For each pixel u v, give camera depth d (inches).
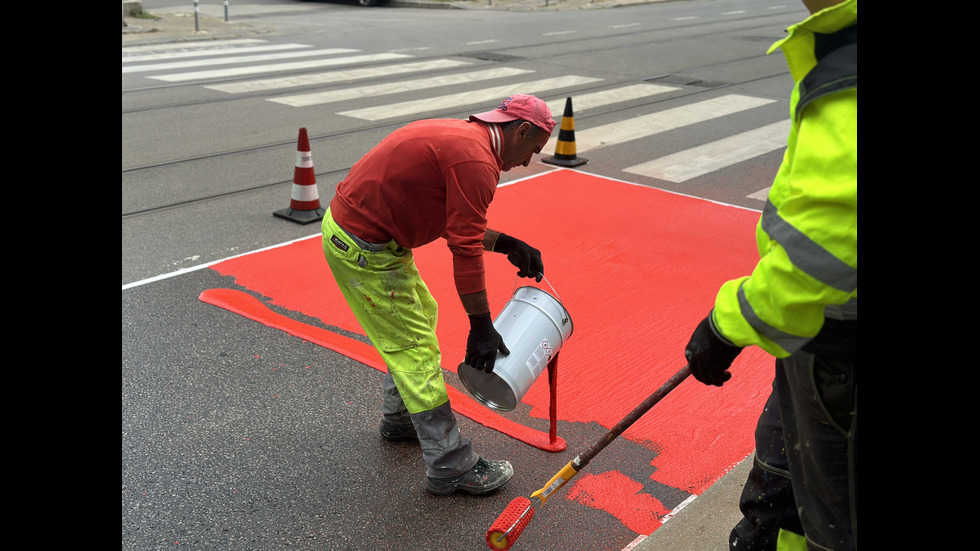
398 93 467.5
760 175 323.0
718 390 166.1
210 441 146.0
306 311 200.1
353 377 169.8
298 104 436.5
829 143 65.6
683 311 203.3
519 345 123.6
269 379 167.9
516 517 108.3
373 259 120.9
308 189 265.6
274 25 794.8
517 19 880.3
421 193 117.6
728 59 604.1
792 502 94.7
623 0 1099.9
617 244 248.5
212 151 341.1
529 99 121.8
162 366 171.0
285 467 139.6
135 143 347.9
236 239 247.1
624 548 120.7
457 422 154.6
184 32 708.0
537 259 133.0
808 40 69.0
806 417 78.2
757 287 70.0
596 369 174.9
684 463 141.7
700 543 114.6
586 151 356.5
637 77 526.9
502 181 313.0
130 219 258.4
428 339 127.6
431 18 882.8
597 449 103.3
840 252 64.9
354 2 1041.5
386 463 141.6
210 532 123.0
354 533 124.0
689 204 287.3
